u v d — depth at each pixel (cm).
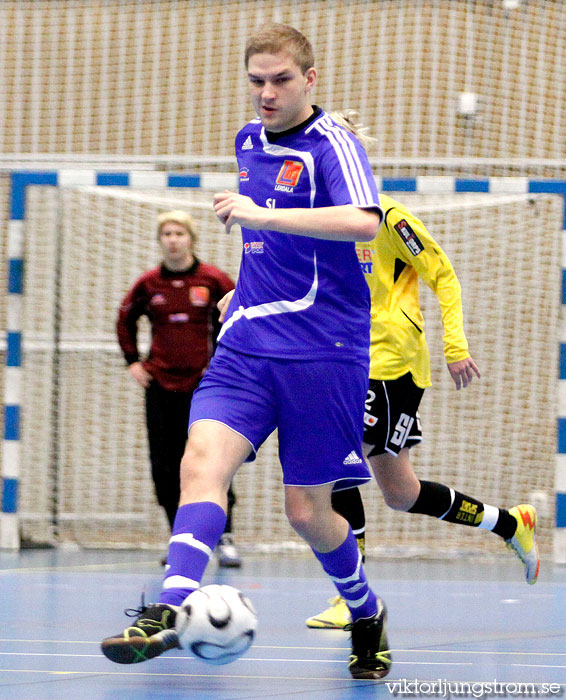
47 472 2088
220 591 617
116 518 2095
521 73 2203
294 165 703
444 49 2206
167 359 1538
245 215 642
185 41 2302
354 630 755
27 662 787
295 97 693
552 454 2048
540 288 2067
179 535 654
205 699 655
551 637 945
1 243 2300
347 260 708
